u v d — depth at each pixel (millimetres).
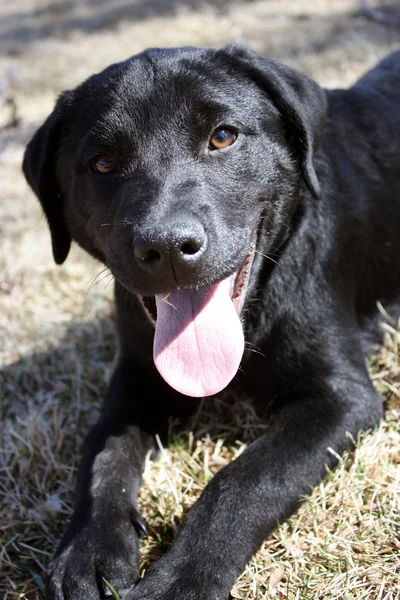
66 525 567
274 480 529
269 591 490
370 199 678
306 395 594
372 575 491
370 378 629
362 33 1449
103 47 1743
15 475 618
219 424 636
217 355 527
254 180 560
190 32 1708
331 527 532
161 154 543
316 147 597
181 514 550
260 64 581
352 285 667
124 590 492
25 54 1815
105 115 556
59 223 641
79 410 671
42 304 818
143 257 489
